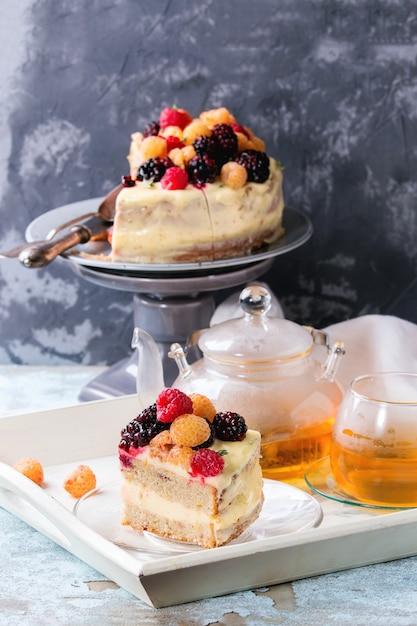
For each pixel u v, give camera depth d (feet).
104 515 4.42
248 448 4.32
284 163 5.79
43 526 4.37
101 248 5.40
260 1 5.61
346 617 4.08
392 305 5.90
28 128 5.82
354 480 4.47
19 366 6.04
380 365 4.98
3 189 5.89
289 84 5.70
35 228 5.51
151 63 5.71
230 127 5.41
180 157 5.28
